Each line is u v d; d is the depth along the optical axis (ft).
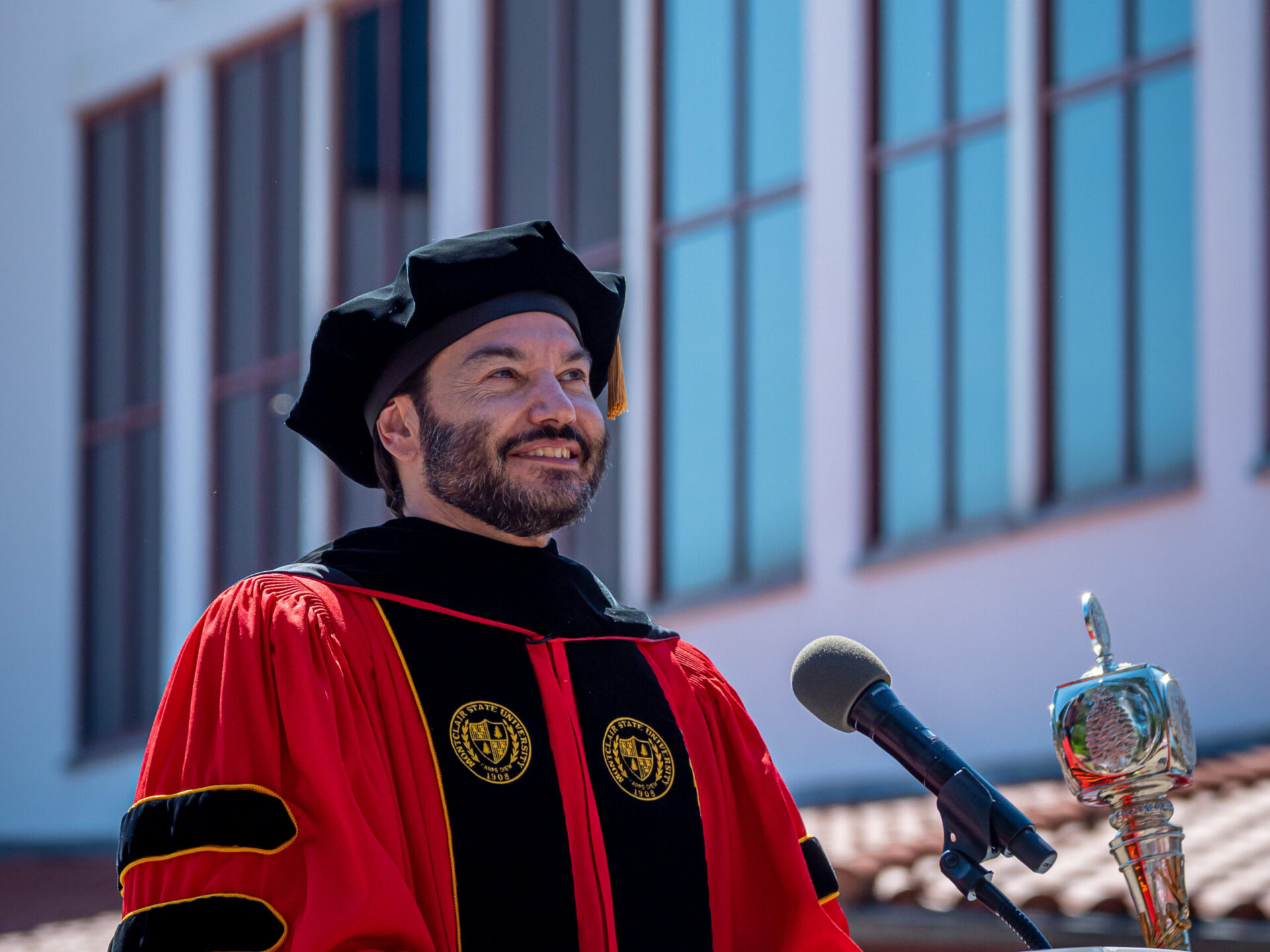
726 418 101.96
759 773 22.61
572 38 110.83
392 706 20.04
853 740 93.15
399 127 119.24
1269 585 79.20
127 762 132.57
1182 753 18.89
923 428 93.76
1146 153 85.71
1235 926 52.13
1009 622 87.86
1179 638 81.82
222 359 129.29
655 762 21.29
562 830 20.07
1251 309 81.10
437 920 19.25
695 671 23.36
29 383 142.00
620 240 107.14
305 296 123.03
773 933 21.84
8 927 96.89
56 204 141.18
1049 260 88.99
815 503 96.48
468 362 21.68
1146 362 85.40
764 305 100.68
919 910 58.13
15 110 144.15
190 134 131.13
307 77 123.34
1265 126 81.41
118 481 136.77
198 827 18.42
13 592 141.69
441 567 21.21
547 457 21.62
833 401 96.37
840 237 96.73
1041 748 85.81
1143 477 85.20
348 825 18.40
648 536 103.86
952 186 93.15
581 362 22.29
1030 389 88.58
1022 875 58.49
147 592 134.10
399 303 22.06
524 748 20.35
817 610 95.66
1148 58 85.76
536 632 21.24
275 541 125.18
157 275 135.13
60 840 135.13
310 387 22.95
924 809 79.77
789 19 100.78
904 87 95.81
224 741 18.90
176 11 132.67
